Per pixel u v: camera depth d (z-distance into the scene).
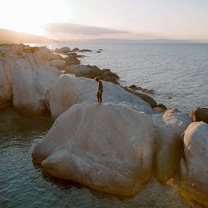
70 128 25.14
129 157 22.17
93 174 21.67
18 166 24.97
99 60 131.12
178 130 23.94
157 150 23.16
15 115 37.88
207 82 68.06
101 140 23.19
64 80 36.06
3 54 46.09
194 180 20.28
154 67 103.44
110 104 24.84
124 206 19.88
